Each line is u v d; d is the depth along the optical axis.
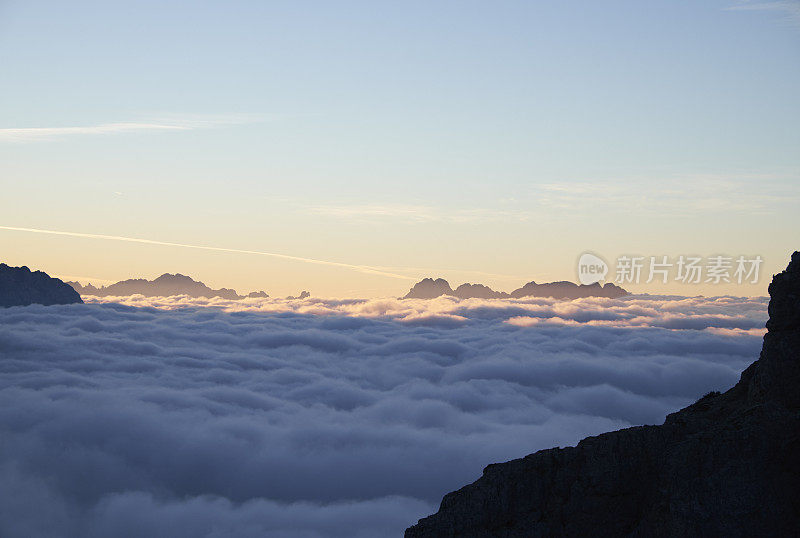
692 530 30.09
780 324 34.19
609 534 33.59
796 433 30.75
